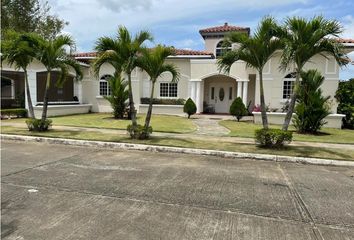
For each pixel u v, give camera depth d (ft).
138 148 33.17
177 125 52.34
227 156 30.07
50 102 70.90
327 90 61.52
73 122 54.75
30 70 63.87
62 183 20.01
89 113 76.69
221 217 14.94
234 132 44.93
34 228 13.44
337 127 55.42
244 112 61.11
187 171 23.90
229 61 33.63
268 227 13.91
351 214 15.55
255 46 31.42
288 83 64.80
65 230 13.30
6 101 76.13
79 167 24.56
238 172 23.95
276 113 57.06
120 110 63.21
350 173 24.48
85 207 15.97
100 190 18.71
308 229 13.75
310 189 19.70
